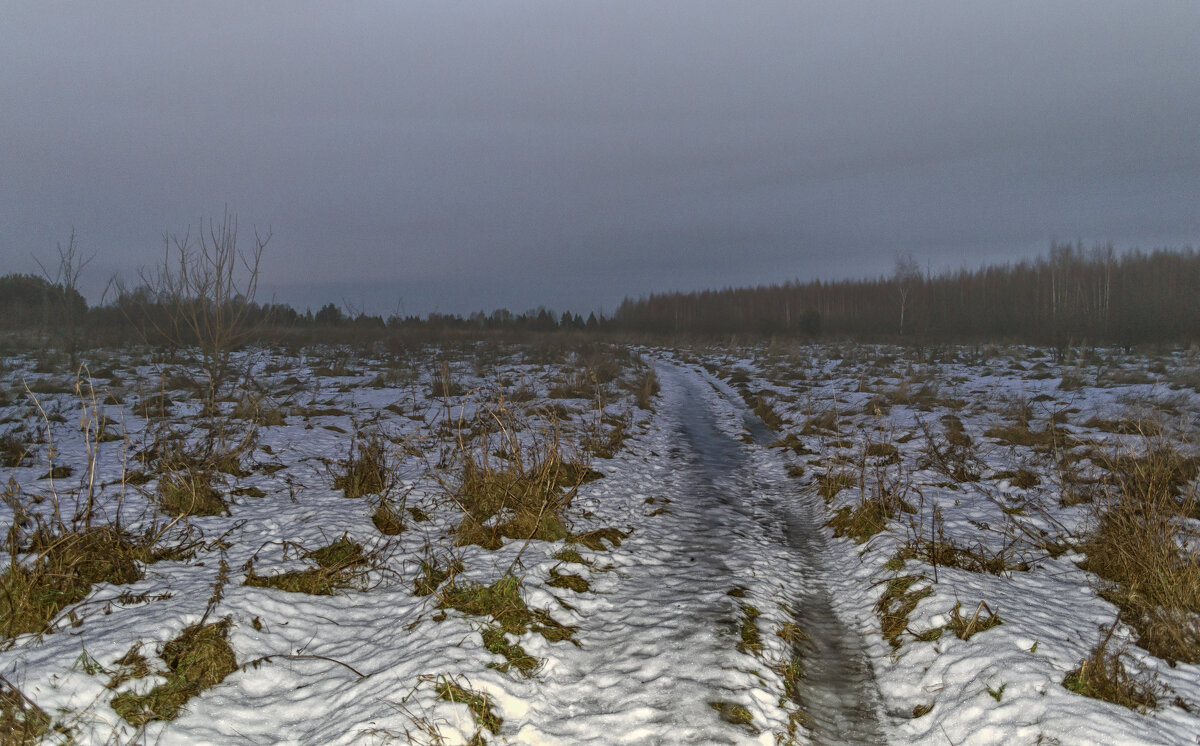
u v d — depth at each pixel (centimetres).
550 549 673
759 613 568
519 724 410
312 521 710
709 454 1259
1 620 445
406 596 570
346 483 842
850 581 661
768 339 4312
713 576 652
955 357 2550
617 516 827
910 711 450
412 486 858
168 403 1412
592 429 1232
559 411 1435
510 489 771
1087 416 1338
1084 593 576
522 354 2861
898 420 1432
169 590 528
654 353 3909
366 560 620
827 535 805
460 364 2327
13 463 880
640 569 671
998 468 998
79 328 2278
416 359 2447
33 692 380
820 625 580
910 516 793
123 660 421
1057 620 521
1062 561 652
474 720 401
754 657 493
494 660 463
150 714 390
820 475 1027
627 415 1534
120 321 2500
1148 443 823
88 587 513
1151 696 410
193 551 610
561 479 914
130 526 658
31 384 1519
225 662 445
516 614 528
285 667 461
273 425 1232
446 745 379
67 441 1040
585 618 557
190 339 1903
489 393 1659
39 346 2144
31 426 1126
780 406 1741
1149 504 636
